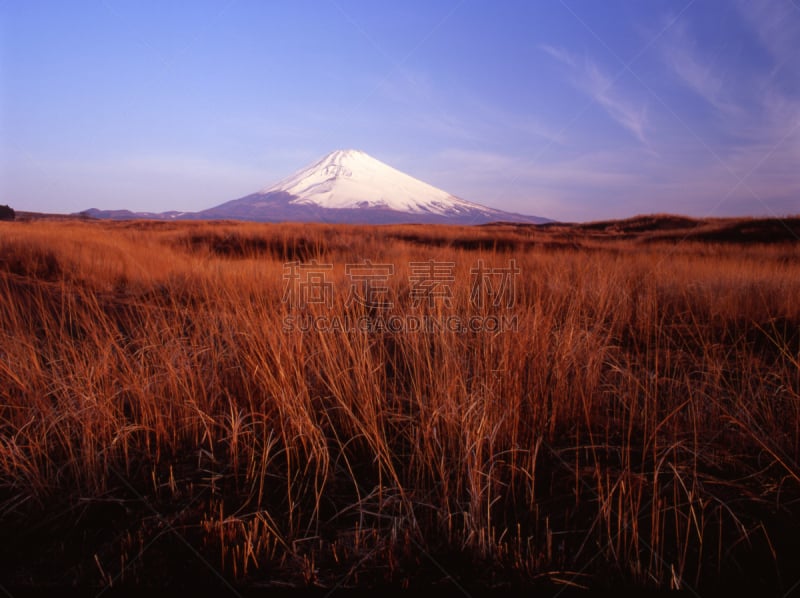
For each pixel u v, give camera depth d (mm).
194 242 15281
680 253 13305
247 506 2256
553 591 1710
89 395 2865
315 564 1896
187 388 2969
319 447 2553
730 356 3980
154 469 2404
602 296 4922
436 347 3258
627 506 2162
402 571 1831
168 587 1750
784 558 1835
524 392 3002
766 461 2482
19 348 3279
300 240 14773
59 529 2102
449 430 2600
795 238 18844
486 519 2123
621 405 3176
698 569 1766
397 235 21656
